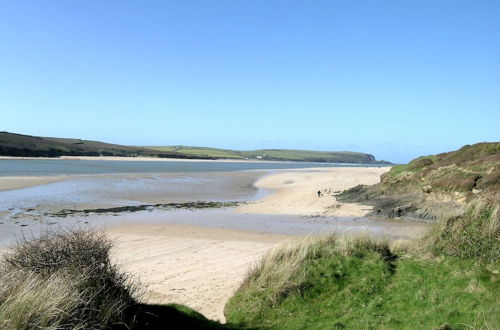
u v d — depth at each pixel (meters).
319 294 7.87
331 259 8.93
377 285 7.91
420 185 24.56
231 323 7.13
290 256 9.28
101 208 24.55
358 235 10.53
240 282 9.89
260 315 7.38
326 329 6.51
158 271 11.21
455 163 24.00
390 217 22.03
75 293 4.98
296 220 21.17
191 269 11.42
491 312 5.86
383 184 27.55
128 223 19.59
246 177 54.62
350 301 7.46
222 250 13.97
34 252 6.12
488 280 7.00
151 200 29.14
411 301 7.00
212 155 189.12
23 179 39.38
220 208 25.53
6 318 4.23
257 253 13.47
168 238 16.08
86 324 4.76
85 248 6.30
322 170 73.50
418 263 8.49
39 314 4.43
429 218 20.88
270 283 8.28
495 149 24.27
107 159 118.25
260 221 20.78
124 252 13.54
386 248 9.86
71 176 46.16
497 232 8.31
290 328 6.74
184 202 28.59
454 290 6.90
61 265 5.94
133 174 53.91
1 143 108.00
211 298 8.84
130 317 5.91
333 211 24.00
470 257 8.02
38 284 4.97
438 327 5.77
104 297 5.70
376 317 6.68
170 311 6.92
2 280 4.91
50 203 25.52
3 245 14.33
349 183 37.47
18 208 23.14
